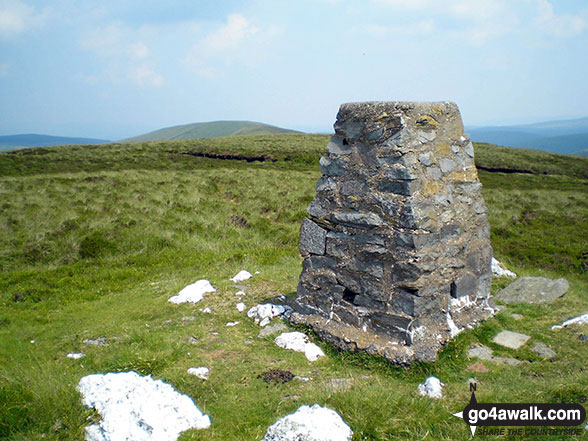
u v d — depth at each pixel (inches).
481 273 259.6
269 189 834.8
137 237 516.7
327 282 241.9
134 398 144.9
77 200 665.0
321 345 230.8
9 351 234.1
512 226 635.5
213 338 242.2
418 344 209.9
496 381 192.7
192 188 811.4
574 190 1117.1
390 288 216.1
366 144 221.0
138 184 814.5
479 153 1968.5
